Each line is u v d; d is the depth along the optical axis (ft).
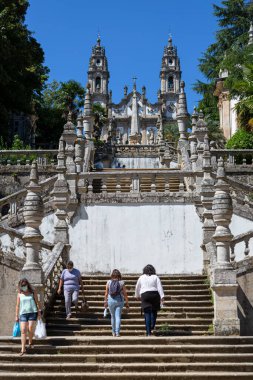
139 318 46.26
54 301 48.19
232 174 87.81
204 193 57.93
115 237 61.93
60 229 55.36
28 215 44.04
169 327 43.65
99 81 335.06
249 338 39.58
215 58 161.99
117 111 294.87
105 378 34.55
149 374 34.68
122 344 39.19
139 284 42.01
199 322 44.73
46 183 66.54
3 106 120.57
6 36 117.70
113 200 62.80
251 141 101.60
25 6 125.90
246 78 108.78
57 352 37.93
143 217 62.23
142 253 61.41
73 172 63.72
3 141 118.52
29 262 43.86
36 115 153.17
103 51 341.62
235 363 35.96
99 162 120.47
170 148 113.09
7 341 39.91
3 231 48.67
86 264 61.46
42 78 163.22
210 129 125.29
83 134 89.86
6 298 45.70
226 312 42.50
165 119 292.20
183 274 59.26
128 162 120.98
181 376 34.50
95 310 47.24
